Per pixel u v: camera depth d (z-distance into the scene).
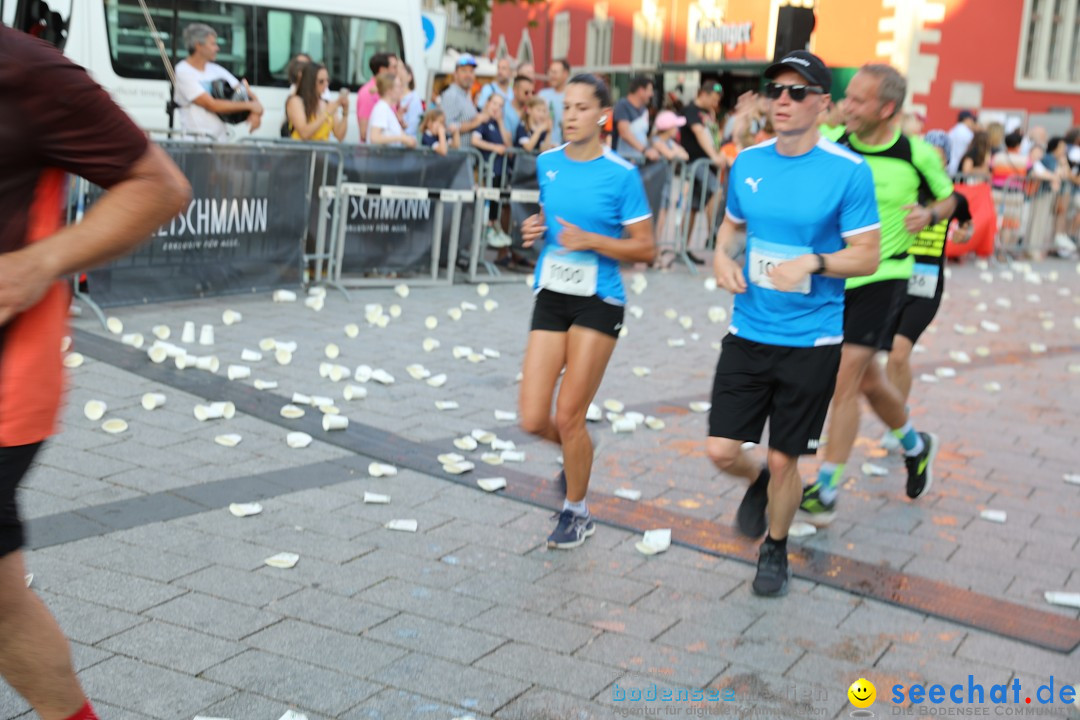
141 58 9.35
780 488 3.96
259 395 6.05
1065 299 12.11
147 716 2.96
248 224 8.29
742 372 3.96
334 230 8.97
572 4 33.41
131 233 1.98
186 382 6.16
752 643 3.67
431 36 14.52
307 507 4.57
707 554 4.40
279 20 10.47
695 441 5.90
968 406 7.11
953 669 3.59
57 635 2.21
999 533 4.87
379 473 4.97
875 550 4.58
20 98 1.86
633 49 30.69
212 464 4.97
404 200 9.51
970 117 15.77
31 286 1.89
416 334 7.91
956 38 22.27
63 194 2.10
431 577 4.00
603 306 4.16
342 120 9.82
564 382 4.21
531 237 4.23
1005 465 5.90
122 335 7.02
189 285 8.01
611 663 3.46
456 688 3.23
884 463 5.82
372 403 6.12
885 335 4.73
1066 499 5.40
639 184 4.15
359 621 3.61
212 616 3.56
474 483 5.01
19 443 2.02
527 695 3.22
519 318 8.75
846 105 4.81
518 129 11.39
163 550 4.03
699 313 9.57
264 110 10.41
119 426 5.20
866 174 3.72
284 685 3.18
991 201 12.95
